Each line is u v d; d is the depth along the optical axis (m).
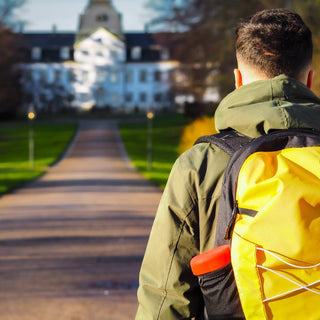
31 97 83.12
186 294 1.47
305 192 1.28
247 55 1.56
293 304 1.28
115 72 92.94
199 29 34.62
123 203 14.53
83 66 92.62
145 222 10.90
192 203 1.47
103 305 5.23
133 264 7.07
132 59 93.75
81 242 8.66
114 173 27.14
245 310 1.31
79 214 12.16
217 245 1.42
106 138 53.12
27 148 46.25
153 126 64.44
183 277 1.47
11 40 59.66
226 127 1.51
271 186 1.31
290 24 1.54
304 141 1.38
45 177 24.86
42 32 97.88
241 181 1.36
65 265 7.01
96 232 9.65
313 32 15.46
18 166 33.12
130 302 5.34
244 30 1.58
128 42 95.06
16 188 19.62
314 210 1.28
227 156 1.47
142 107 93.50
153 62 93.25
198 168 1.47
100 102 93.12
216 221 1.46
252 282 1.29
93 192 17.81
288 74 1.54
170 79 43.19
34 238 9.06
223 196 1.40
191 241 1.48
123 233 9.53
